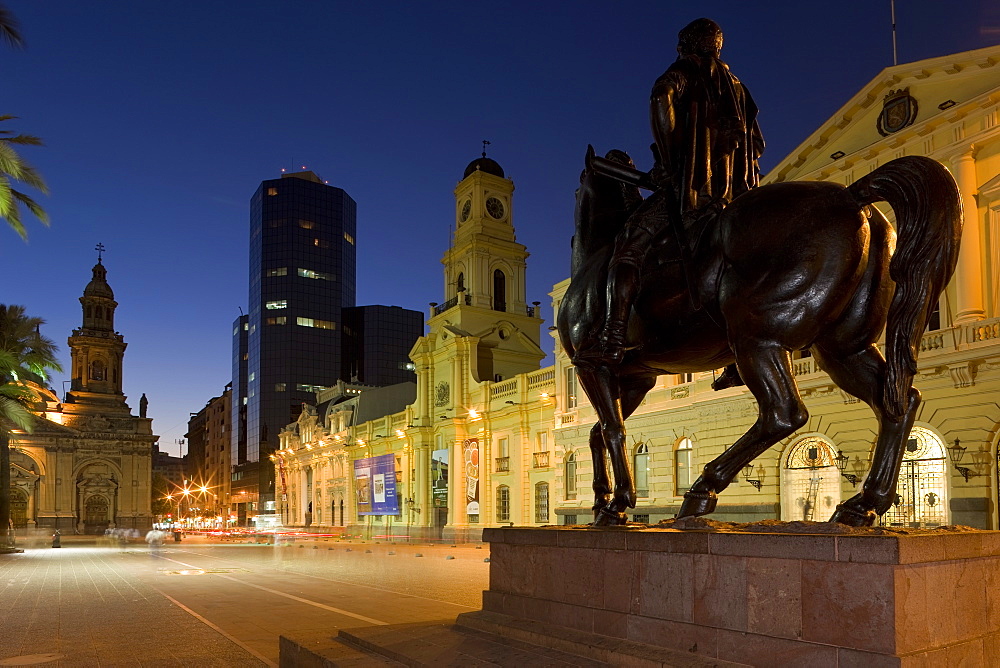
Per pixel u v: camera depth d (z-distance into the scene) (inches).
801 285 179.9
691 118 218.1
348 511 2610.7
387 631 253.3
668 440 1203.2
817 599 146.8
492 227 2143.2
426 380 2103.8
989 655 150.5
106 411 3666.3
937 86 866.8
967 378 764.0
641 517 1230.9
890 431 185.9
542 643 202.7
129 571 988.6
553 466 1562.5
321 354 5516.7
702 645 166.7
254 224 5836.6
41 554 1588.3
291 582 770.2
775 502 960.3
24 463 3447.3
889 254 189.6
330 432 2854.3
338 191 5856.3
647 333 220.1
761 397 185.8
